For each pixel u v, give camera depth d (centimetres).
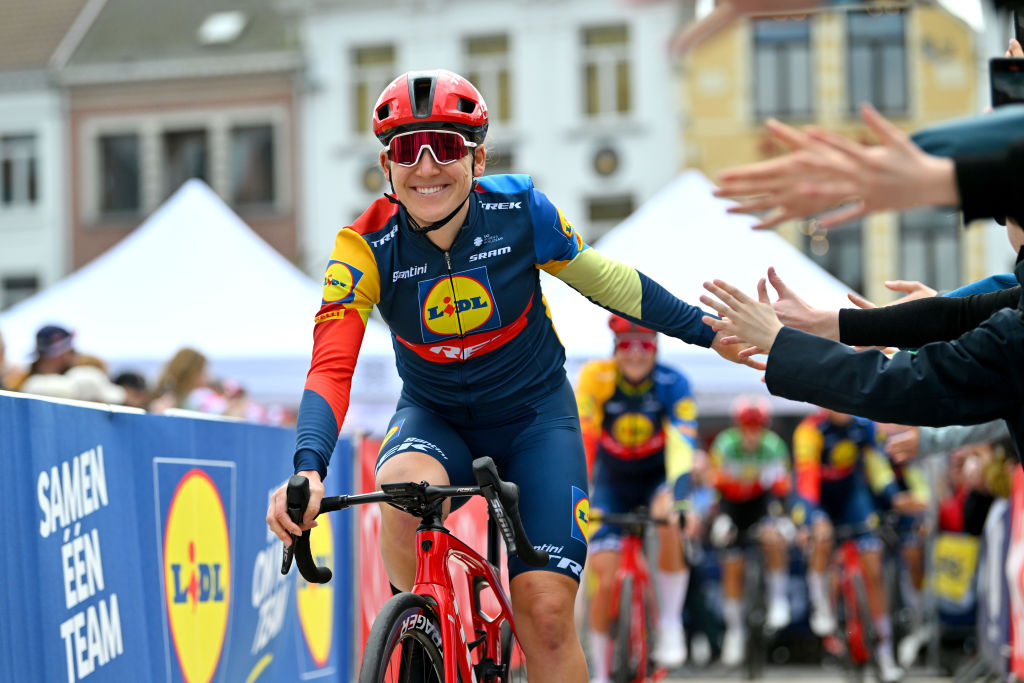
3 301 2680
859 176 213
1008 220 264
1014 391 256
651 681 648
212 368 1027
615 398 616
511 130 2486
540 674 317
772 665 1066
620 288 341
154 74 2619
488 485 282
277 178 2588
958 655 1005
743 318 278
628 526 624
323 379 312
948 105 2316
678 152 2416
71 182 2661
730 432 978
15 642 277
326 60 2567
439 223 320
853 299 350
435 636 303
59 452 306
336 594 565
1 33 2730
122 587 341
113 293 1069
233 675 430
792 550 1049
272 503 286
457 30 2511
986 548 718
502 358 342
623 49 2462
